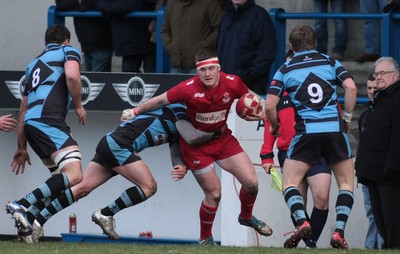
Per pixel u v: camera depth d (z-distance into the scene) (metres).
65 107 30.03
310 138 28.83
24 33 48.66
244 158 30.36
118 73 39.66
